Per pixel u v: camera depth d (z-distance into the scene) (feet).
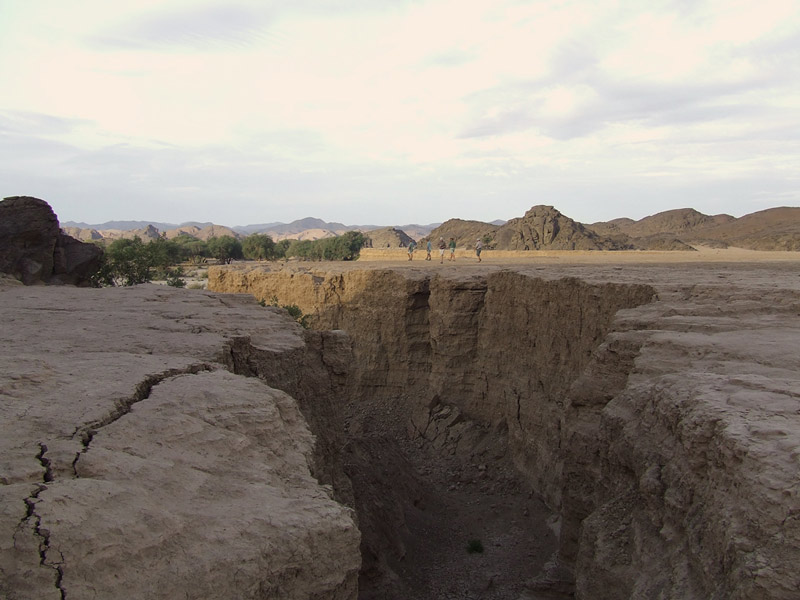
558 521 57.77
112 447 16.94
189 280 199.93
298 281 100.22
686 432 21.68
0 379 21.81
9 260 79.00
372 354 90.58
